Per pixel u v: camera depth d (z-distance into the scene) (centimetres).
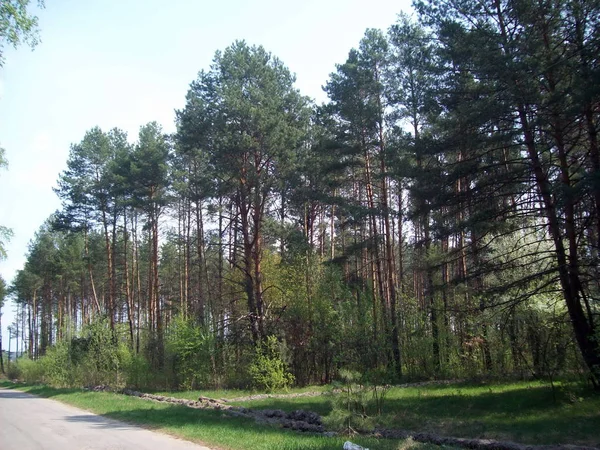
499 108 1455
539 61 1387
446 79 1680
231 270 3491
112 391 2925
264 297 3030
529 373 2203
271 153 2633
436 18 1688
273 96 2709
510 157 1727
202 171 3241
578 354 1616
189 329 2895
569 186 1298
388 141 2541
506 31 1584
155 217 3691
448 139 1675
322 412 1697
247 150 2573
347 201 2741
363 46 2800
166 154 3578
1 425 1523
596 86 1237
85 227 3912
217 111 2638
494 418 1427
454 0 1633
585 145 1500
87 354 3653
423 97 1775
